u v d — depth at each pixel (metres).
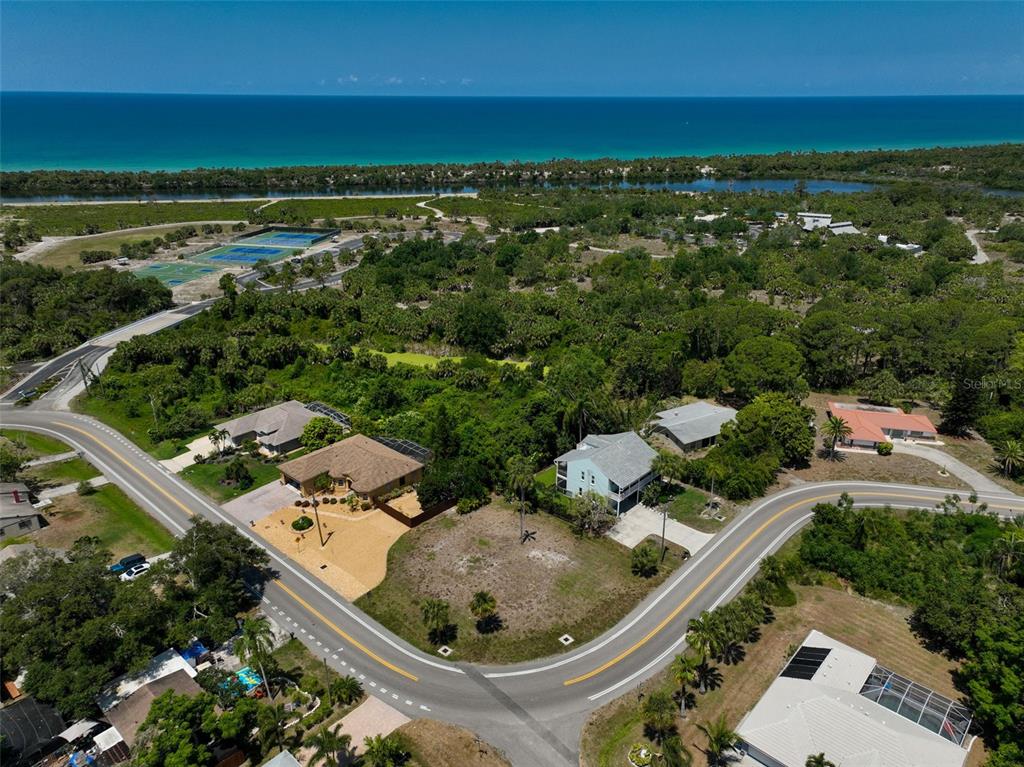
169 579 66.44
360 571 76.19
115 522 86.12
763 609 69.06
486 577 74.69
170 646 61.75
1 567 63.34
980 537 78.31
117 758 50.38
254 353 135.25
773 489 94.00
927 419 112.88
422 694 59.31
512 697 59.03
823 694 54.41
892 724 51.66
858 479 96.62
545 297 166.75
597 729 55.59
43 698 53.12
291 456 103.31
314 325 152.75
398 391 121.56
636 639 65.75
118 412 117.81
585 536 82.56
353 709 57.66
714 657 63.16
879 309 146.12
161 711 49.78
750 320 139.00
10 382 129.62
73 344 147.25
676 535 82.88
